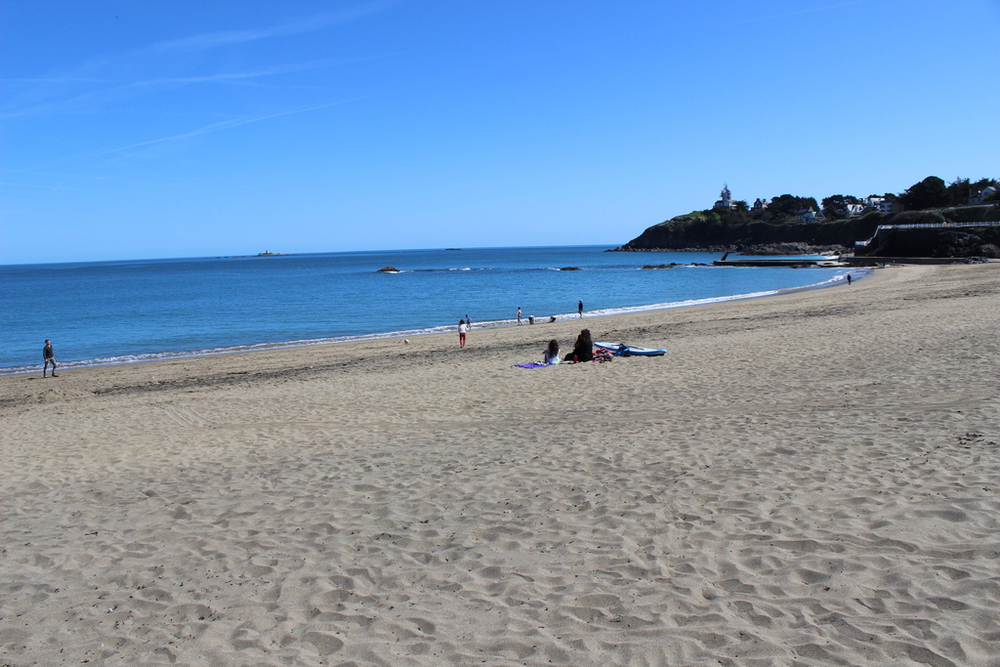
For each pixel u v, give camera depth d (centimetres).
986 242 8362
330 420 1079
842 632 344
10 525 606
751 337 1942
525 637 362
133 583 464
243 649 366
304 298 6138
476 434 899
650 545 478
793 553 445
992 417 757
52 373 2225
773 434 766
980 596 364
